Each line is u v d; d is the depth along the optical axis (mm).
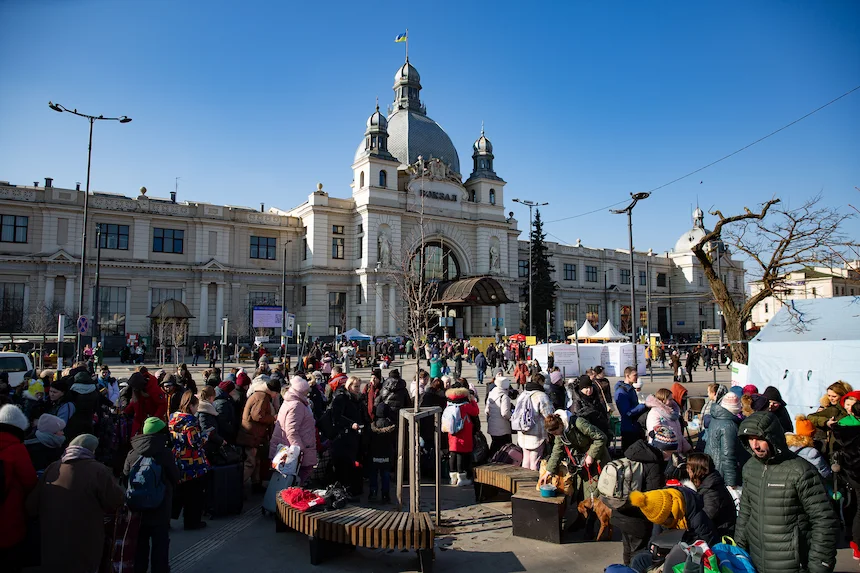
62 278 48281
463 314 63781
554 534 8500
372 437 10672
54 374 14773
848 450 7363
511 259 68688
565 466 9000
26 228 47344
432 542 7211
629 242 29453
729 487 8133
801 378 12883
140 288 51562
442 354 43594
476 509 10172
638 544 7051
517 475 9789
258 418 10836
